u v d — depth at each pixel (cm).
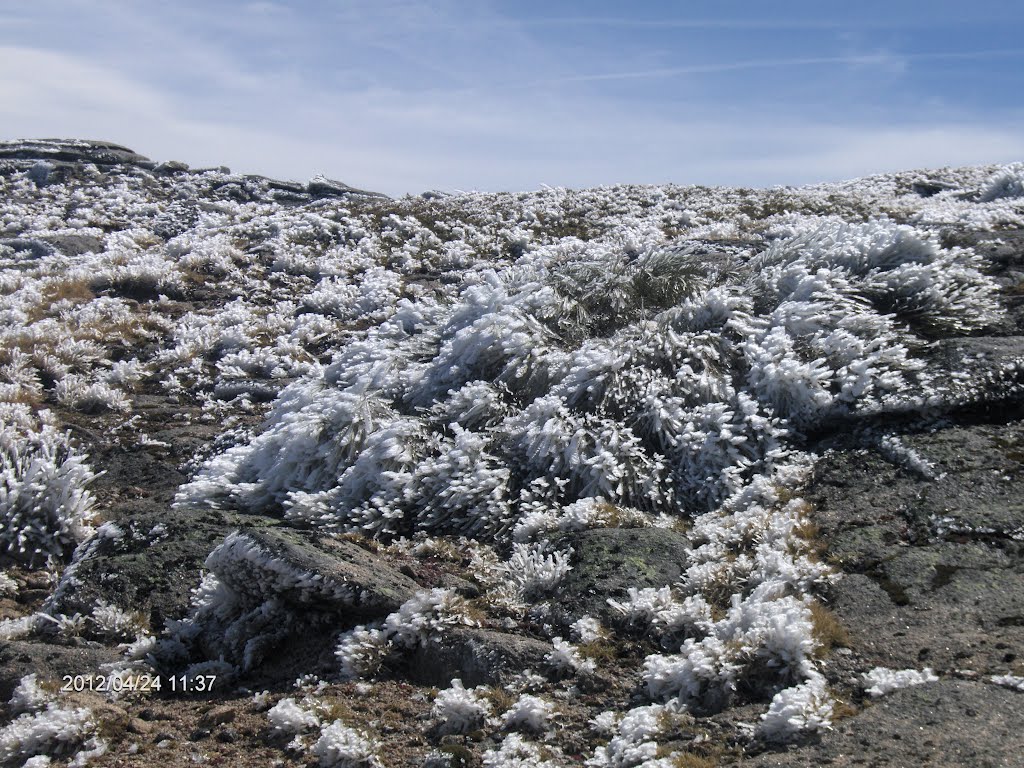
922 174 3089
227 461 960
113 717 556
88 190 3662
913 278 963
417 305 1259
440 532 811
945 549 609
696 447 819
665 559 666
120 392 1334
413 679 598
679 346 942
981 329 904
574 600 630
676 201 2642
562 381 938
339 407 949
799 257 1083
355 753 496
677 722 487
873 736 435
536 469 855
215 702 595
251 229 2506
